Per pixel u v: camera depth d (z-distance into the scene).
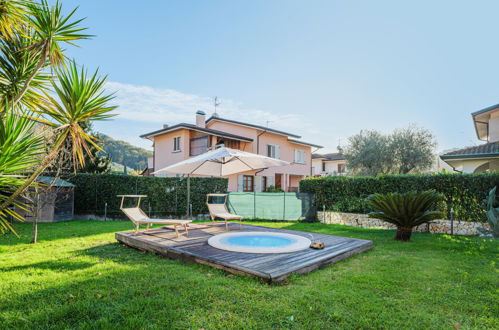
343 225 12.92
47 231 10.34
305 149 29.39
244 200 15.31
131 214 8.19
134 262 5.79
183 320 3.26
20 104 4.62
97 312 3.42
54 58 4.36
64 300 3.79
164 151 22.72
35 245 7.67
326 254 5.84
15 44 4.62
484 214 10.01
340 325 3.20
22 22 4.51
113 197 15.51
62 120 4.11
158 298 3.84
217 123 26.02
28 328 3.06
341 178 13.95
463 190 10.49
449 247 7.63
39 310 3.47
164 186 15.70
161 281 4.53
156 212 15.52
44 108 4.19
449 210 10.70
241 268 4.82
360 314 3.46
